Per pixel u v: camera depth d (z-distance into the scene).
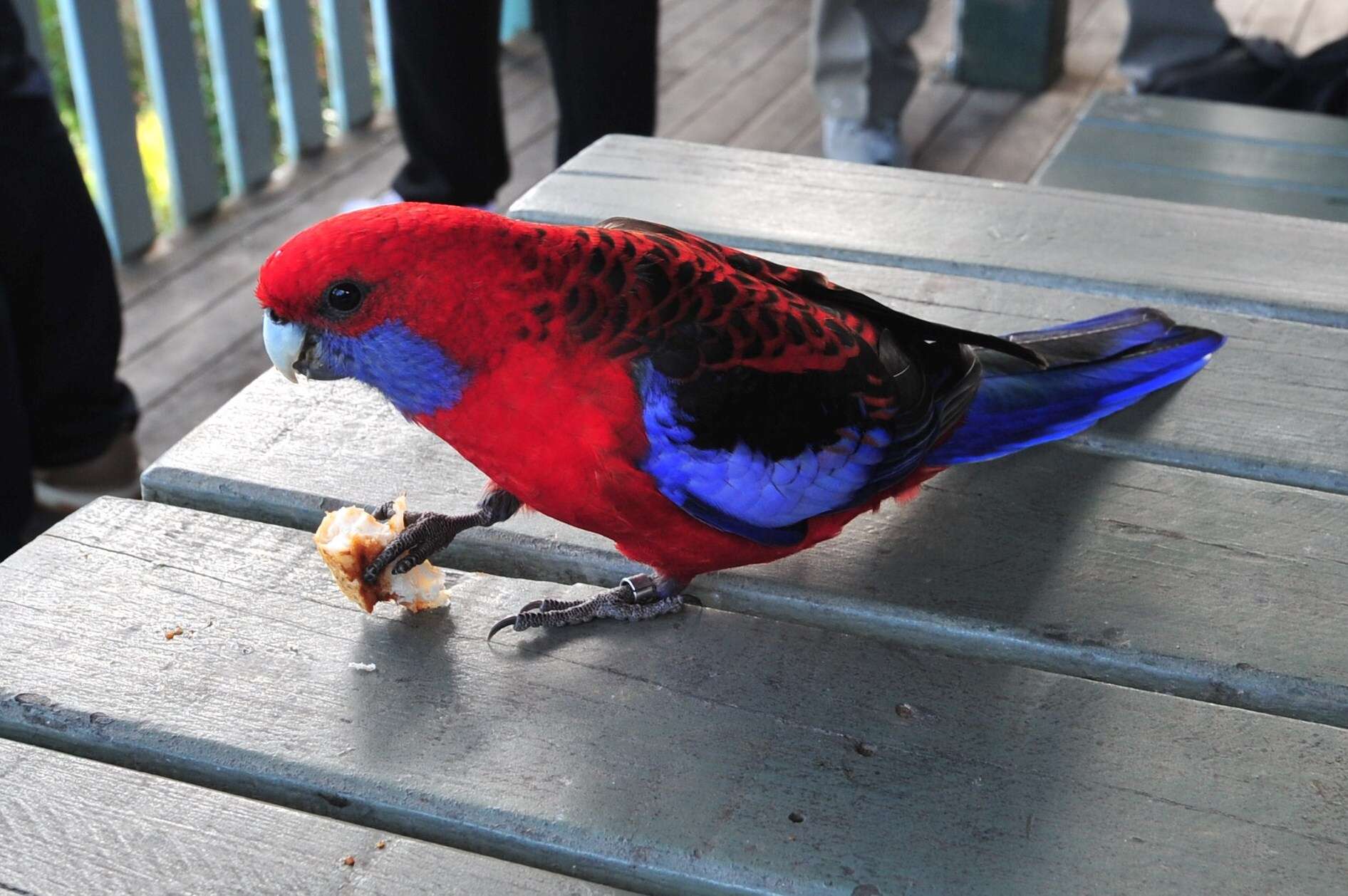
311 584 1.55
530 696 1.42
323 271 1.35
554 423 1.42
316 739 1.36
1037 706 1.41
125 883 1.19
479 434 1.45
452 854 1.23
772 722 1.39
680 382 1.43
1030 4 5.74
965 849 1.25
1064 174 3.26
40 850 1.22
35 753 1.32
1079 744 1.36
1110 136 3.48
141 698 1.39
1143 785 1.32
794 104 6.05
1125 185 3.19
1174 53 5.07
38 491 3.73
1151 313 1.94
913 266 2.27
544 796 1.30
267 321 1.43
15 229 3.12
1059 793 1.31
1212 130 3.50
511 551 1.70
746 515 1.51
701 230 2.33
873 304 1.68
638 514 1.50
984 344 1.73
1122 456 1.83
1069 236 2.35
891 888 1.22
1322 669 1.47
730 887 1.23
